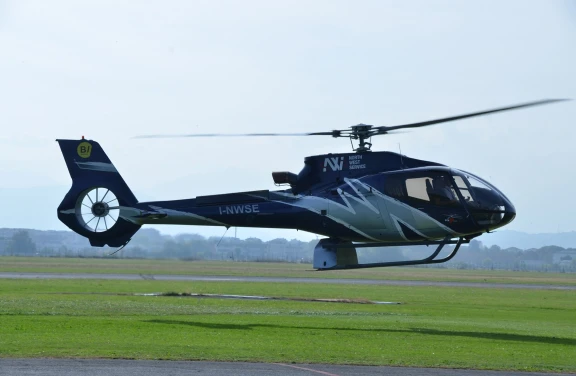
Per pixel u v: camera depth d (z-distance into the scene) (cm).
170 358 3131
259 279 13312
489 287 13050
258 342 3759
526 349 3838
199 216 5316
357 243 4944
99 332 3988
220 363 3066
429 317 6034
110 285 9925
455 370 3089
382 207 4722
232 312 5844
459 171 4634
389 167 4822
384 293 9938
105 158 5662
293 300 7906
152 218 5481
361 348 3641
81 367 2883
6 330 3959
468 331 4741
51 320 4544
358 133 4891
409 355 3441
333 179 4959
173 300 7238
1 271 14050
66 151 5706
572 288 13788
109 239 5616
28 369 2812
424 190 4628
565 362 3403
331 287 11081
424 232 4644
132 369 2877
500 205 4522
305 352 3419
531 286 14175
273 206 5094
